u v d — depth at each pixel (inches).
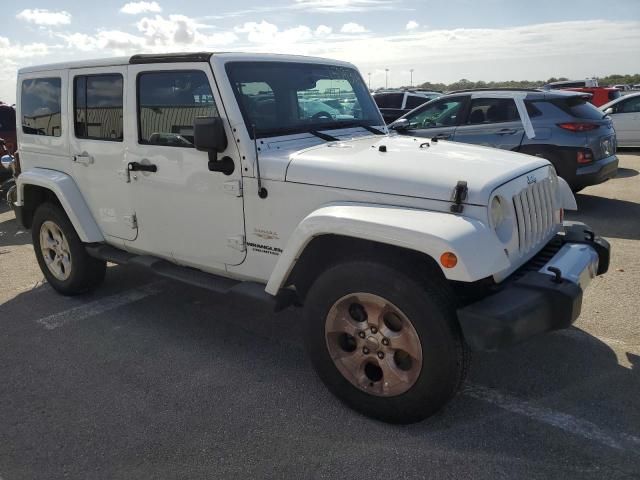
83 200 187.2
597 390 134.0
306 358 155.9
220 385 141.6
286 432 121.1
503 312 106.4
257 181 137.3
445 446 114.5
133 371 149.9
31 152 204.5
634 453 110.7
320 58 171.0
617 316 175.3
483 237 108.3
